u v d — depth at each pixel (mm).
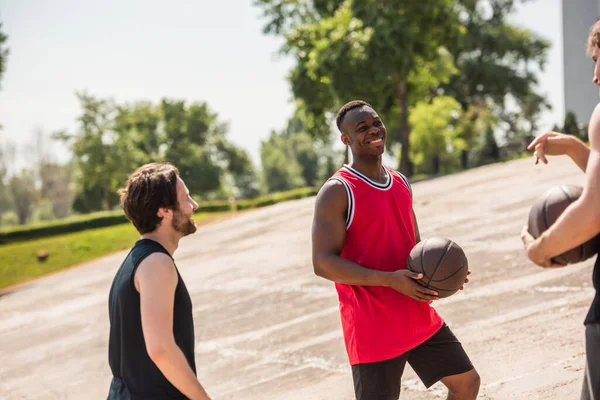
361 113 3684
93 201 83812
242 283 13219
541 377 5250
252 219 24469
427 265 3496
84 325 12977
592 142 2363
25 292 20938
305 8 40375
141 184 2936
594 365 2480
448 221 14406
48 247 31547
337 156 101500
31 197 97250
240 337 9258
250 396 6707
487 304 7988
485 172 22062
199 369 8125
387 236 3684
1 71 37062
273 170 115062
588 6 24188
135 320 2820
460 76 56219
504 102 61719
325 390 6363
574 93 25438
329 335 8375
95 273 21406
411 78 38250
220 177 86000
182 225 3004
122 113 74000
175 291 2867
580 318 6672
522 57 57875
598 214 2289
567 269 8758
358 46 32344
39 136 93000
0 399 8789
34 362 10617
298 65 36406
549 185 15797
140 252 2859
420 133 43625
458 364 3754
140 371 2816
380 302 3631
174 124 83000
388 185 3742
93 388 8438
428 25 35656
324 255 3570
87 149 68438
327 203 3615
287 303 10688
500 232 12203
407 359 3822
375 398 3646
